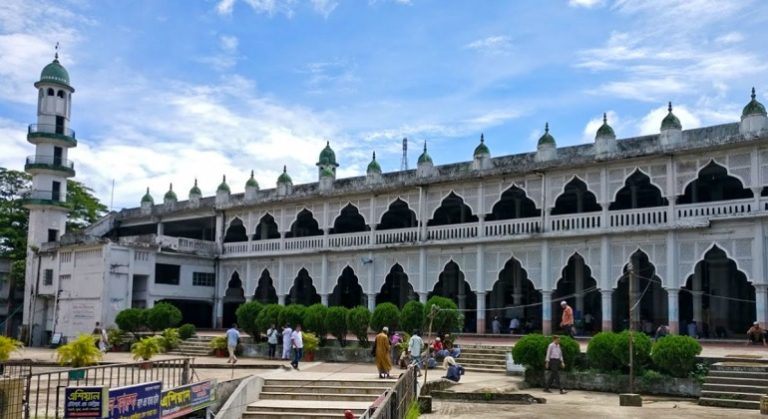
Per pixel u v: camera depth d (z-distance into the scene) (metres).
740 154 21.34
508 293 30.98
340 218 34.53
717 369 15.15
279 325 23.52
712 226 21.83
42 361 20.80
